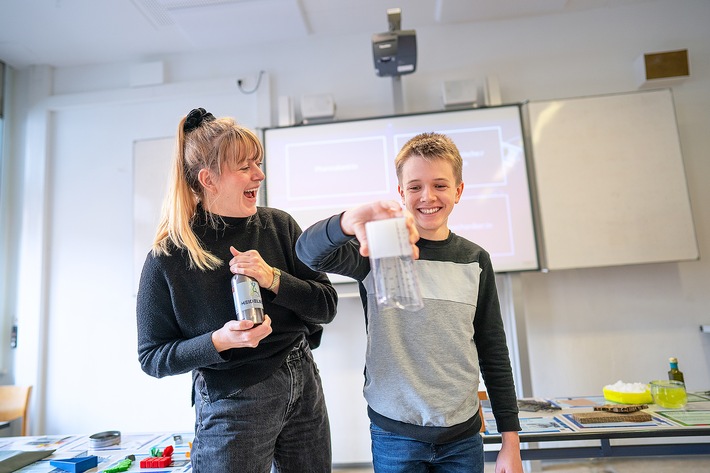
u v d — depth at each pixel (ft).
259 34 10.47
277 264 3.60
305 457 3.51
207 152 3.33
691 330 9.45
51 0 9.04
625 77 10.09
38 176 10.85
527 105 9.73
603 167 9.39
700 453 5.25
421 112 9.87
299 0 9.36
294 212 9.85
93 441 4.89
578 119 9.53
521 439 4.81
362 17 10.07
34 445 5.06
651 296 9.58
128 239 10.69
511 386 3.67
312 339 3.84
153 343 3.26
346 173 9.87
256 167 3.48
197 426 3.24
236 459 3.04
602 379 9.45
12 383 10.41
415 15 10.12
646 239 9.18
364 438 9.50
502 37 10.39
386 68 9.43
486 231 9.46
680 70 9.66
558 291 9.70
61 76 11.32
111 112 11.09
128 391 10.18
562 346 9.57
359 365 9.68
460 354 3.39
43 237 10.70
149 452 4.66
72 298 10.59
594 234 9.26
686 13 10.13
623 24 10.21
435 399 3.27
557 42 10.28
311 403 3.57
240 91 10.64
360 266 3.45
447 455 3.28
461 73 10.37
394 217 2.71
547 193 9.41
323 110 10.07
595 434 4.74
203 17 9.71
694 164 9.77
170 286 3.26
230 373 3.19
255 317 3.03
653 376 9.39
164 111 10.93
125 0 9.14
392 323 3.43
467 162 9.63
